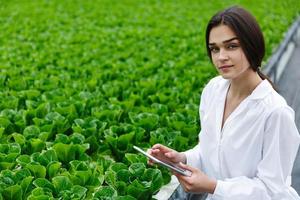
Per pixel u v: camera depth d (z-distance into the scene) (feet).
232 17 8.46
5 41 27.94
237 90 9.04
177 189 12.32
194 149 10.30
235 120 8.82
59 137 13.50
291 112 8.55
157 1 43.16
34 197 10.16
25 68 21.48
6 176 11.38
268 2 41.70
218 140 9.10
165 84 19.49
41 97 17.34
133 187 10.84
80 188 10.84
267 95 8.61
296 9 39.24
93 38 28.78
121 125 14.66
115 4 41.73
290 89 23.31
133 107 16.28
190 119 15.30
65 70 22.07
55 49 25.99
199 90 18.85
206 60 24.00
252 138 8.67
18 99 17.10
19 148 12.92
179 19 34.96
